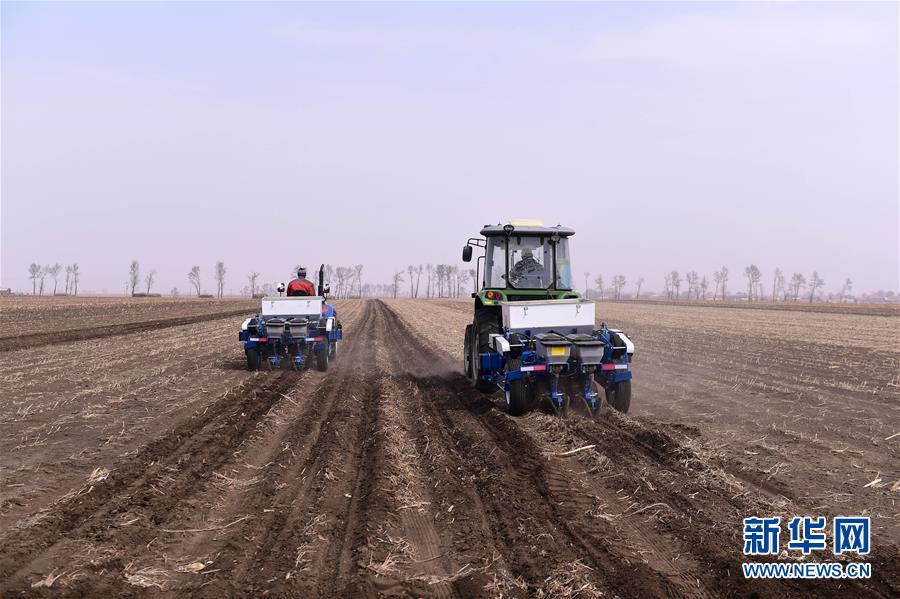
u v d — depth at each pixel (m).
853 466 7.81
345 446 8.82
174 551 5.43
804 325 39.16
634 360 19.02
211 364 17.12
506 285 12.79
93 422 9.78
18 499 6.38
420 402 12.32
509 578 4.93
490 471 7.62
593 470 7.59
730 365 17.91
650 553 5.40
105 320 37.72
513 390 10.61
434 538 5.75
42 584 4.66
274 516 6.23
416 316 47.78
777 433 9.55
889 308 76.69
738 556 5.27
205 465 7.79
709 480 7.14
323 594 4.70
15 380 13.82
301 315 16.19
